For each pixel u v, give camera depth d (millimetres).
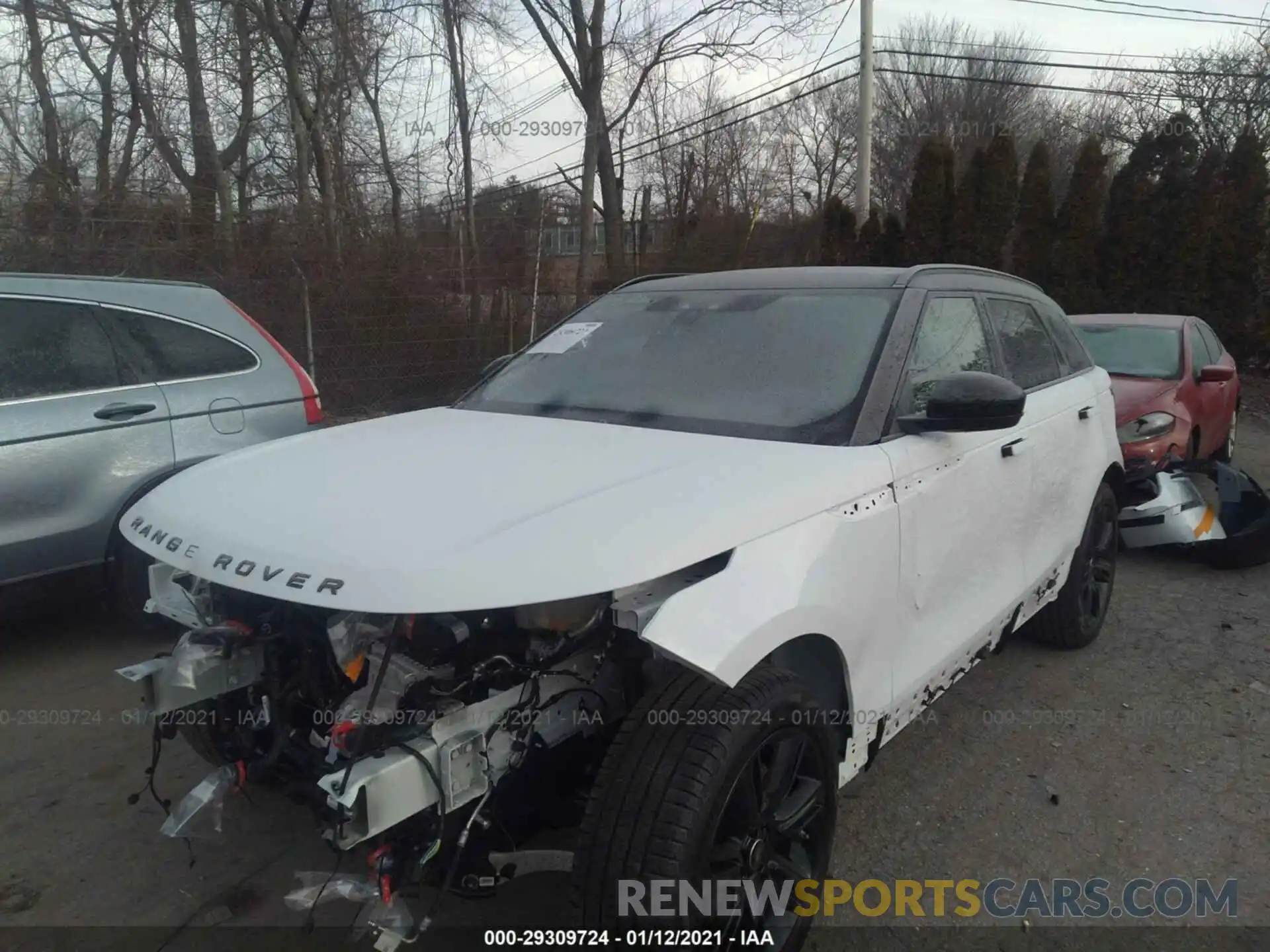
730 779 2150
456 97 15055
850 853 3145
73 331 4539
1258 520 6180
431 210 14758
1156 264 16578
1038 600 4035
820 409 2973
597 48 15680
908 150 36188
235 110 13867
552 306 11672
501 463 2721
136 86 12492
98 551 4484
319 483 2635
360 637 2225
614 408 3285
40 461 4285
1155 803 3449
